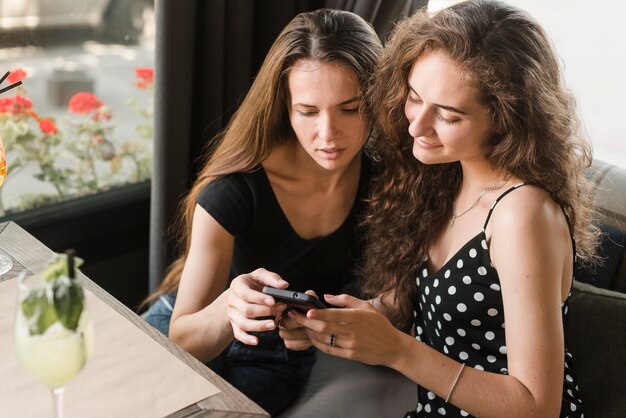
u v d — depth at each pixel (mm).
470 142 1258
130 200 2408
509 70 1202
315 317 1234
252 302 1279
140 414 1011
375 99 1397
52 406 1015
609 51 2281
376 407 1572
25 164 2215
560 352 1214
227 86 2154
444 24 1217
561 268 1243
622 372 1455
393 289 1552
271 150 1537
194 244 1548
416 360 1272
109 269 2424
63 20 2174
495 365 1369
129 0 2293
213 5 1997
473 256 1322
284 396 1586
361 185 1663
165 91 1974
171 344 1179
